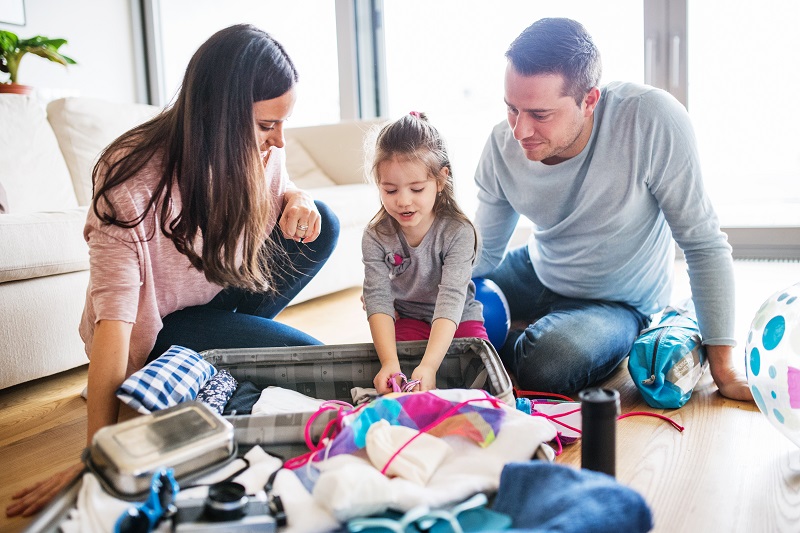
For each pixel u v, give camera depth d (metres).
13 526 1.03
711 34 2.82
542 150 1.39
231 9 3.73
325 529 0.84
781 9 2.74
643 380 1.40
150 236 1.25
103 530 0.84
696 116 2.91
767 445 1.21
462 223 1.43
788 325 1.10
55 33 3.37
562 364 1.43
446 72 3.32
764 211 2.96
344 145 3.03
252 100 1.18
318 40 3.54
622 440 1.25
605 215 1.51
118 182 1.19
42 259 1.67
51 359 1.73
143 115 2.68
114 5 3.68
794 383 1.08
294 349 1.38
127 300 1.17
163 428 0.99
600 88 1.45
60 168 2.38
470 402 1.08
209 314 1.47
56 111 2.45
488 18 3.16
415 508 0.83
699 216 1.42
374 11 3.48
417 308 1.55
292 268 1.63
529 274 1.82
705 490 1.06
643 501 0.76
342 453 1.02
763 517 0.98
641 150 1.42
